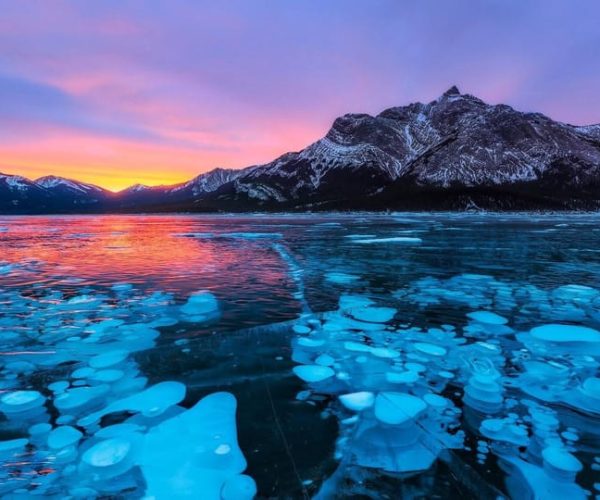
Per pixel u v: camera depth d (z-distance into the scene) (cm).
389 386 244
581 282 572
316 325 373
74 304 459
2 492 153
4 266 754
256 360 289
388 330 357
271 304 455
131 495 152
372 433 191
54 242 1340
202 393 237
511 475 160
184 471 165
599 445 181
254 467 167
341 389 240
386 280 598
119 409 219
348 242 1268
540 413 210
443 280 594
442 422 201
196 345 320
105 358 295
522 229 1902
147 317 404
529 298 473
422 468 165
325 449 179
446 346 314
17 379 260
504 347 311
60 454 179
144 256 914
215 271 689
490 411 212
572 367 271
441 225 2423
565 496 149
